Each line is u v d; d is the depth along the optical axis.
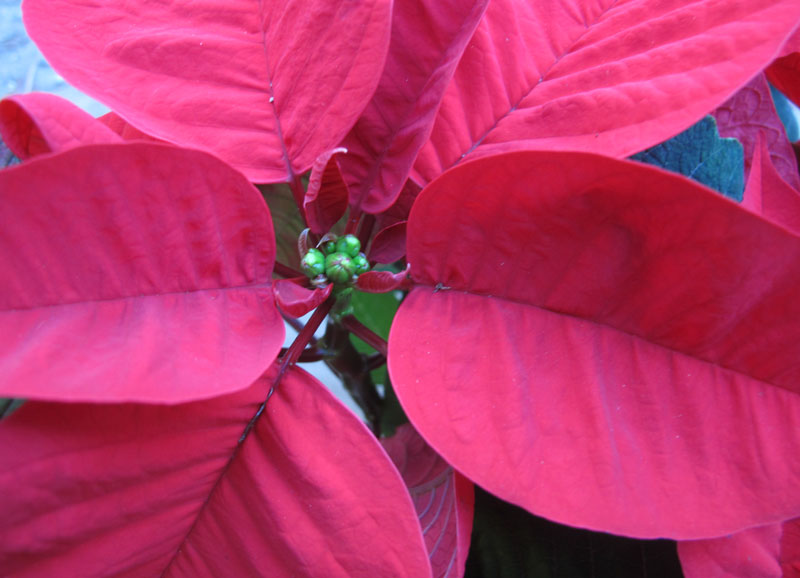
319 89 0.19
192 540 0.16
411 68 0.20
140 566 0.16
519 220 0.16
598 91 0.18
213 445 0.16
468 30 0.19
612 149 0.17
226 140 0.19
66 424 0.14
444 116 0.20
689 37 0.17
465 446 0.15
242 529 0.16
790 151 0.25
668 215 0.14
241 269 0.17
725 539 0.18
